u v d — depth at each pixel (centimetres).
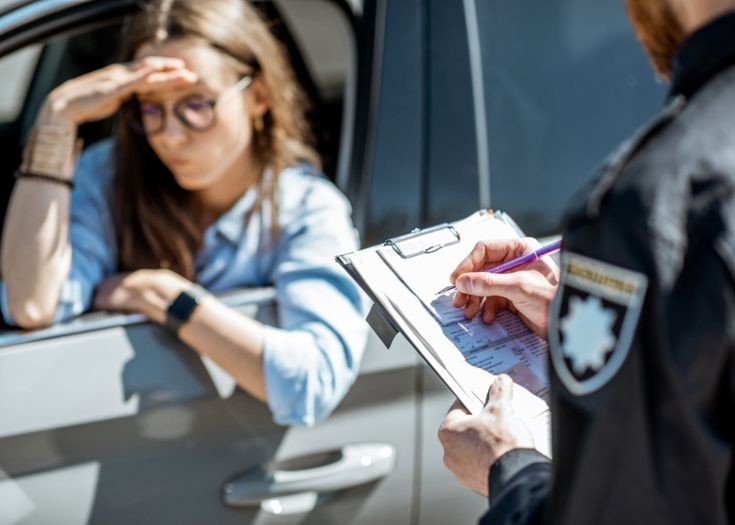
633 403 92
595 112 225
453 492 211
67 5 206
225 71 204
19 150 249
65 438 184
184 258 213
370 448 203
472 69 216
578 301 96
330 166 230
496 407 123
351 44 218
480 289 133
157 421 190
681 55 99
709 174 92
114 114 250
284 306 204
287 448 198
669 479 93
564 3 225
